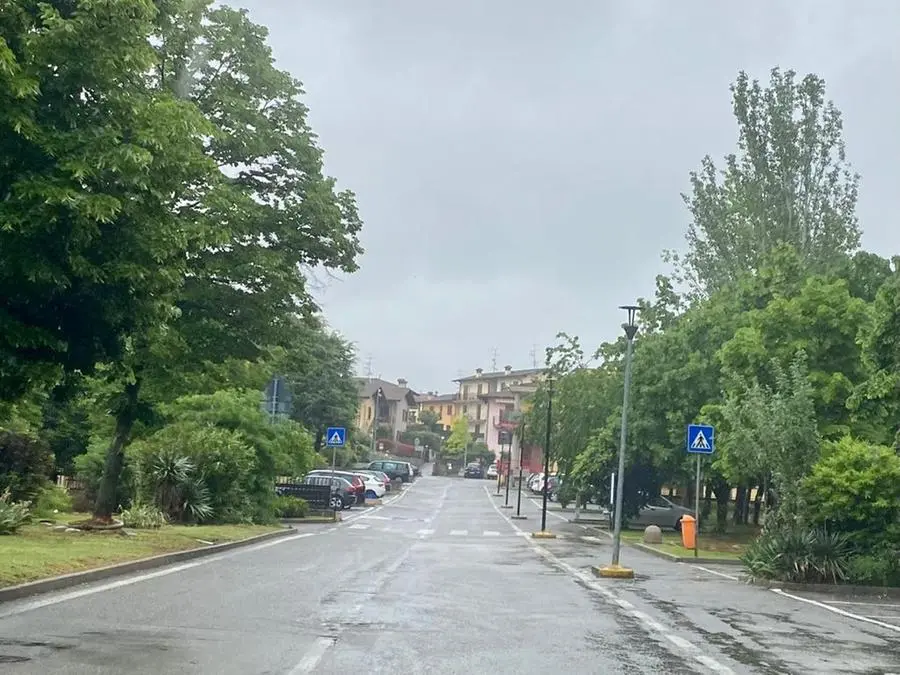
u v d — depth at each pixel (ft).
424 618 41.04
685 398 123.13
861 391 68.13
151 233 38.17
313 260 77.77
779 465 72.54
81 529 71.10
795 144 149.48
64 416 121.39
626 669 31.65
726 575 73.82
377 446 380.58
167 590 47.16
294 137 75.31
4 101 33.37
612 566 67.26
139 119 38.45
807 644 39.65
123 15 36.73
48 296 36.65
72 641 32.09
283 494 135.44
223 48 73.26
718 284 153.89
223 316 72.90
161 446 96.58
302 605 43.45
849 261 113.91
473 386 503.20
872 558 66.33
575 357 172.24
